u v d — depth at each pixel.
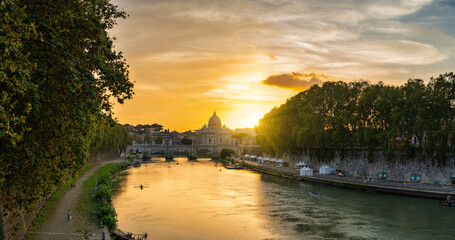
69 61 25.94
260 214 70.38
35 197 31.78
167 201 84.06
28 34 21.58
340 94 122.62
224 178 131.00
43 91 25.72
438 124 91.75
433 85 93.81
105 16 33.44
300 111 138.00
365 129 101.62
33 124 27.59
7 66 18.70
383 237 55.00
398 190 87.38
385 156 102.19
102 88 32.66
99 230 52.94
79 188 90.50
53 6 26.14
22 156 27.52
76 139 32.31
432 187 83.31
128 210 74.38
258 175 142.25
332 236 55.91
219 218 67.62
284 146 150.50
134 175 142.50
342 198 85.06
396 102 97.56
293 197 87.88
